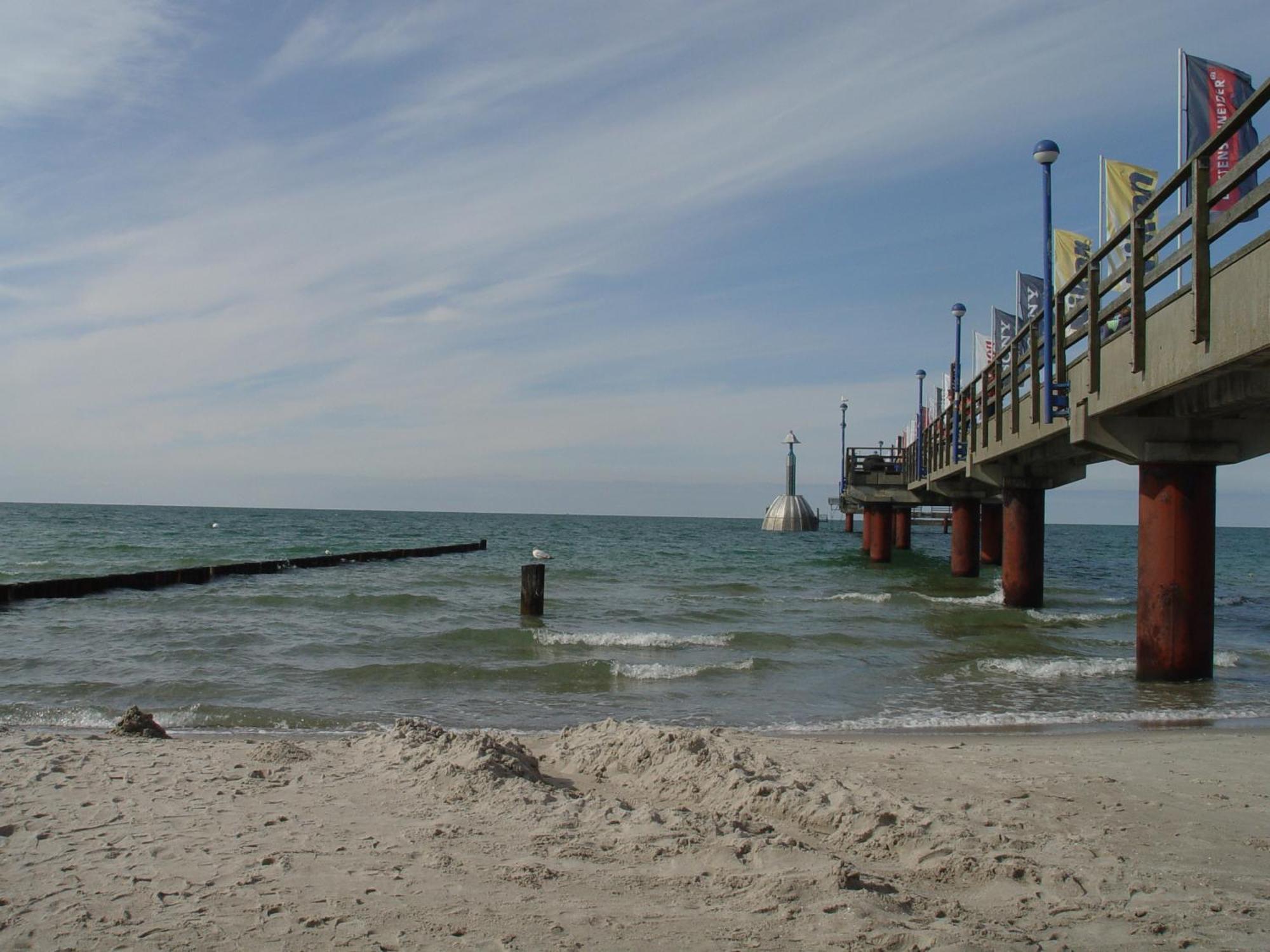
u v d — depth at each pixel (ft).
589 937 12.78
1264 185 25.85
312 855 16.38
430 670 44.09
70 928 13.07
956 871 15.93
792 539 272.51
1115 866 16.43
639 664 46.39
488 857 16.24
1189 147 38.40
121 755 24.53
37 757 23.77
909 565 144.97
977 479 78.02
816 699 39.68
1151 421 40.98
